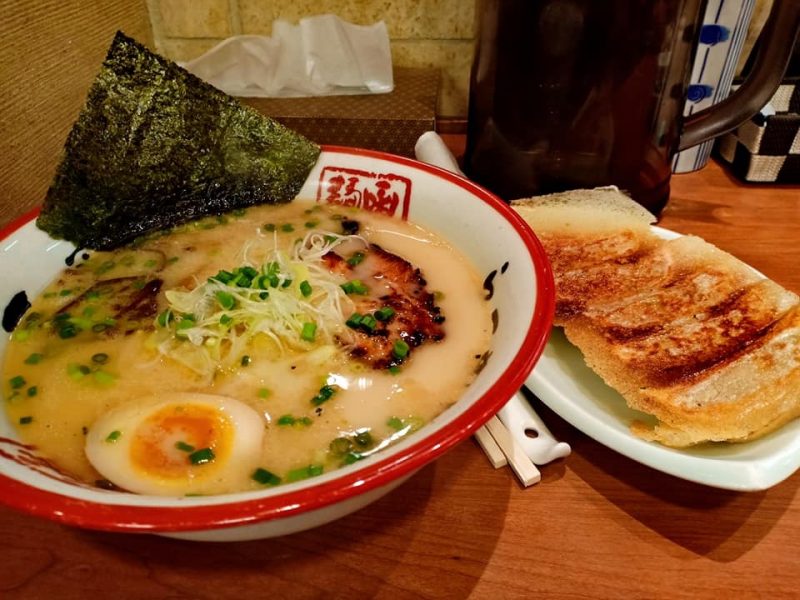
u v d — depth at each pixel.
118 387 0.22
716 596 0.19
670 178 0.39
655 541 0.20
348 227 0.29
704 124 0.34
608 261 0.29
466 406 0.16
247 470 0.19
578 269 0.28
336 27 0.40
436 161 0.34
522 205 0.32
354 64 0.41
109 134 0.26
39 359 0.23
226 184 0.29
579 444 0.24
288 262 0.25
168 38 0.45
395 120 0.38
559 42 0.29
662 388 0.23
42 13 0.32
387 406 0.21
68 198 0.26
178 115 0.27
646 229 0.30
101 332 0.24
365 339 0.23
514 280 0.22
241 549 0.20
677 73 0.31
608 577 0.19
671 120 0.32
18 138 0.31
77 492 0.15
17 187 0.31
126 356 0.23
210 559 0.20
